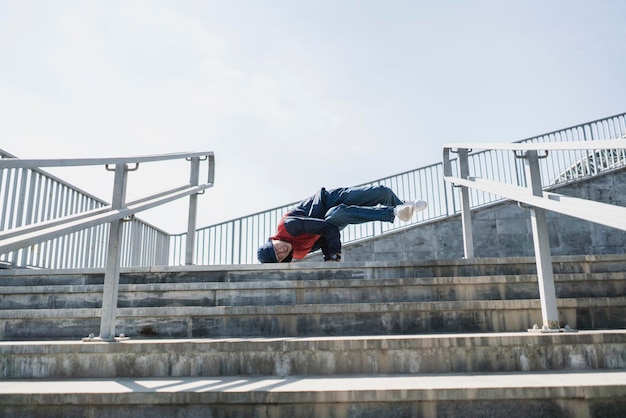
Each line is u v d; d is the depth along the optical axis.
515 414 1.84
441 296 3.54
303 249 4.78
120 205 2.85
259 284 3.68
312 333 3.13
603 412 1.83
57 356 2.40
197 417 1.89
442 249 10.13
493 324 3.06
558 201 2.54
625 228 1.90
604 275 3.48
